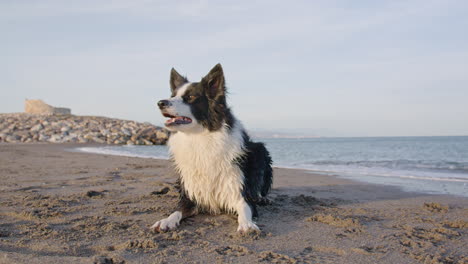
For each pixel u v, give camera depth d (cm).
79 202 196
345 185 263
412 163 446
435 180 290
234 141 162
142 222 159
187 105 157
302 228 154
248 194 163
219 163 161
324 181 283
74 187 241
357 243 137
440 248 133
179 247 131
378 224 161
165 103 155
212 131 160
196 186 165
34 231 145
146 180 275
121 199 203
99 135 1144
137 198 205
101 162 436
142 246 131
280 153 788
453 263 122
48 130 1173
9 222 157
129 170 347
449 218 171
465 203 202
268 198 205
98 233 144
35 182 261
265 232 147
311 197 209
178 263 118
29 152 607
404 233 148
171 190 226
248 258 123
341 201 207
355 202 205
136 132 1196
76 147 862
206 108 160
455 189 247
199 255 125
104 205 189
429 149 928
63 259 116
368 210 185
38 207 181
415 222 164
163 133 1182
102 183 258
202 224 158
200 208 170
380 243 137
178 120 155
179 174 170
